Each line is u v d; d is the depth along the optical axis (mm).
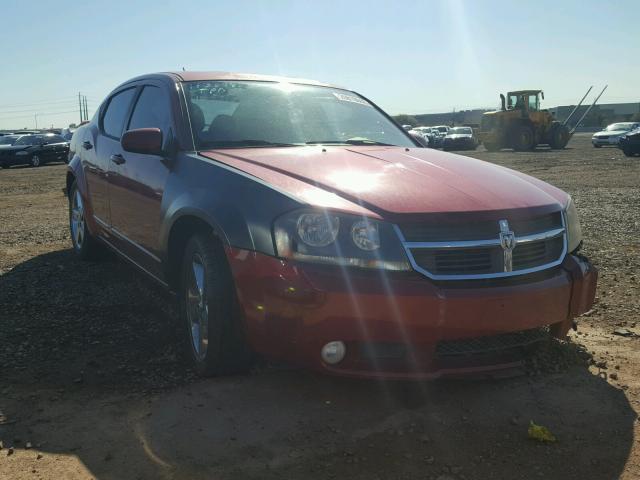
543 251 3049
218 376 3320
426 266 2750
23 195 13219
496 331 2793
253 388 3184
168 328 4094
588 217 8797
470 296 2721
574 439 2707
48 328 4098
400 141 4426
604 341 3881
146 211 3939
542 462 2537
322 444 2656
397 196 2910
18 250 6582
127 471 2467
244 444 2656
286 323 2752
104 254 5879
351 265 2721
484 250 2838
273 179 3070
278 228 2809
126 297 4773
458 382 3260
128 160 4301
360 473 2453
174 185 3541
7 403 3043
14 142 26375
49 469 2480
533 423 2791
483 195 3008
